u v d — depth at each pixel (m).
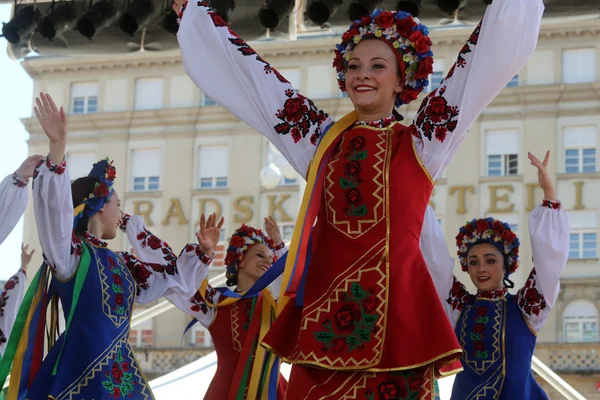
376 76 3.35
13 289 5.50
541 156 23.11
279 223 24.58
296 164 3.45
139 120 25.56
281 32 7.09
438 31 22.44
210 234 5.00
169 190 25.25
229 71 3.53
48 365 4.40
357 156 3.28
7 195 4.75
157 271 4.90
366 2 6.74
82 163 25.78
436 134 3.26
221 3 6.86
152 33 7.27
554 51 23.28
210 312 5.95
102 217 4.79
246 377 5.77
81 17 7.10
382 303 3.13
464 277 23.12
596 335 22.11
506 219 23.19
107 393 4.29
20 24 7.27
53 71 26.14
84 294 4.44
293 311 3.29
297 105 3.46
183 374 8.09
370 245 3.19
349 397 3.10
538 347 21.98
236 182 24.94
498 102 23.48
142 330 23.73
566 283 22.50
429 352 3.08
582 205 22.81
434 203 23.52
